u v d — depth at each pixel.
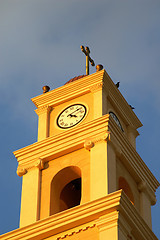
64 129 59.72
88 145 57.22
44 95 61.78
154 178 60.38
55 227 54.00
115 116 60.97
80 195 60.25
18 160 59.19
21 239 54.62
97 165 56.25
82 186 56.00
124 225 53.16
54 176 57.88
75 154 57.91
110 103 61.03
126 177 58.22
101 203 53.34
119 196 53.03
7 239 54.91
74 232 53.69
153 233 55.53
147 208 58.88
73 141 57.97
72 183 60.09
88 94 60.72
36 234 54.38
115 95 61.34
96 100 59.94
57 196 57.75
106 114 57.88
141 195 59.16
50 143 58.72
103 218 53.09
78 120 59.66
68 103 61.12
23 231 54.69
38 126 60.78
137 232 54.19
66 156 58.19
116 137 57.84
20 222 56.38
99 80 60.56
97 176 55.72
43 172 58.38
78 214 53.69
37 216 56.38
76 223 53.78
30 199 57.25
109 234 52.38
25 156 59.06
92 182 55.56
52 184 57.75
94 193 55.00
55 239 54.00
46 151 58.62
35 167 58.44
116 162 57.59
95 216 53.44
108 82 60.91
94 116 59.16
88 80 60.84
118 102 61.59
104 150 56.75
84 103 60.38
